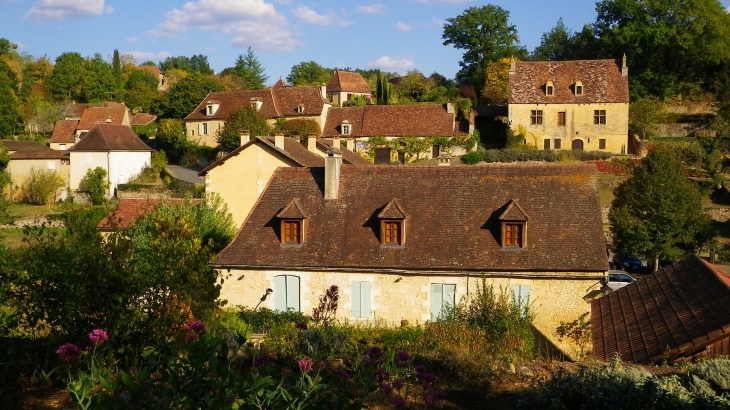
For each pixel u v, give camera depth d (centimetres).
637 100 6347
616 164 5234
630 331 1243
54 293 859
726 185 4881
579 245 2095
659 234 3144
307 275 2203
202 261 1038
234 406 566
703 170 5159
